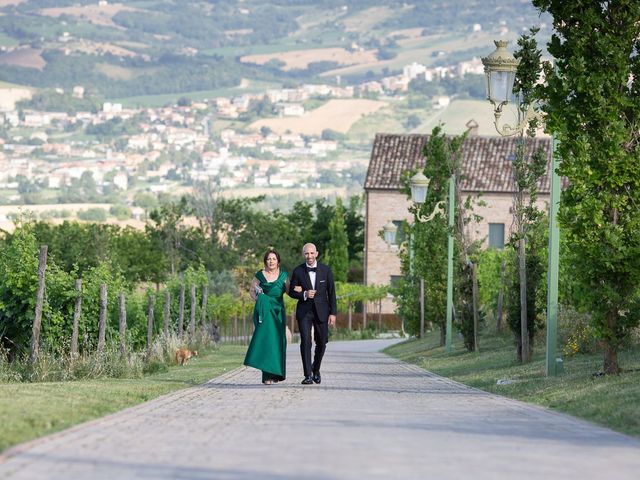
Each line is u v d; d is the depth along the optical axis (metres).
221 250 111.06
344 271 105.12
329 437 13.07
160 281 101.94
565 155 21.34
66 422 14.31
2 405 15.79
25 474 10.34
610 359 21.67
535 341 35.09
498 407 18.03
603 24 21.20
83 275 33.22
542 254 31.11
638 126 21.38
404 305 56.50
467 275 38.69
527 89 23.77
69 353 28.98
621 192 21.45
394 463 11.09
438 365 34.16
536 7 21.98
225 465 10.84
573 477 10.56
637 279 21.11
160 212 113.50
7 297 31.05
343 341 74.31
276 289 23.12
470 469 10.84
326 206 119.88
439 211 46.06
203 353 44.66
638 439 13.53
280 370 23.12
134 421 14.81
